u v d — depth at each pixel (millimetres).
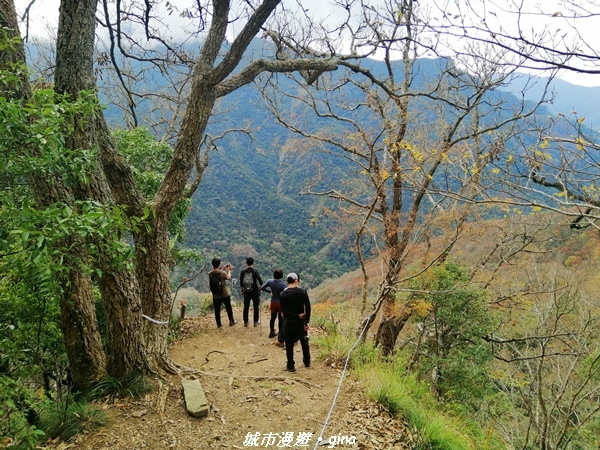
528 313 10766
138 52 9453
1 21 4227
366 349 7961
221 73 6035
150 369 5762
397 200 11680
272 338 9203
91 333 5777
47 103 3180
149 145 10945
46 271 2906
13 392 3721
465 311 10141
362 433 5078
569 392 8820
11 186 3086
